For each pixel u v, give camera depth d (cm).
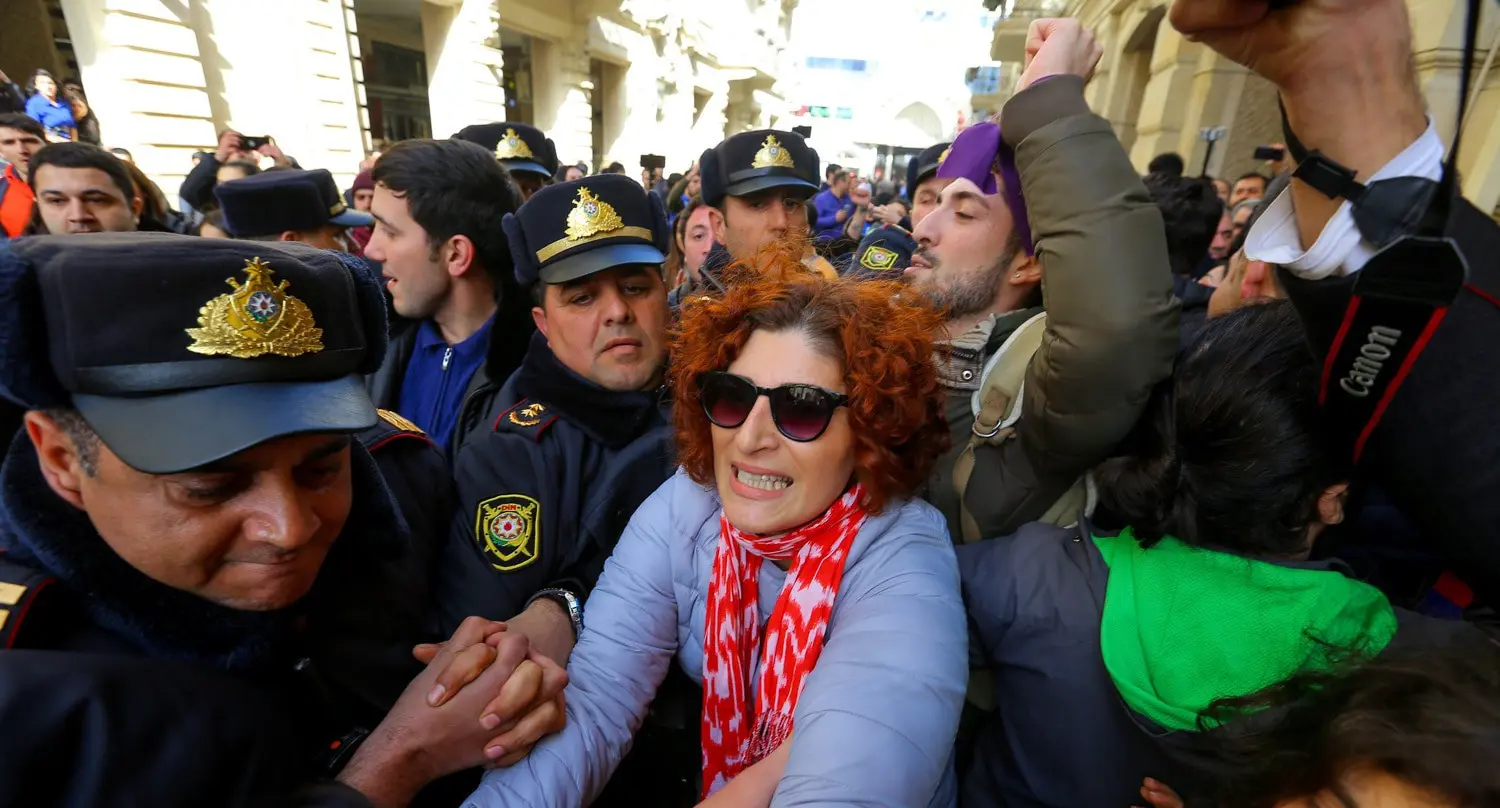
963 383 122
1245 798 66
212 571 64
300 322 63
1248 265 158
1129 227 86
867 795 68
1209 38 66
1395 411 62
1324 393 68
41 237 57
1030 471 107
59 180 234
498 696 84
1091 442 91
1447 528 63
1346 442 70
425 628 109
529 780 86
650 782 125
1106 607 82
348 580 92
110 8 663
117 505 58
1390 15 58
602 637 103
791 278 92
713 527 104
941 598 85
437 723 81
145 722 53
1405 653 61
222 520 61
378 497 88
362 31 1291
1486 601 66
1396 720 56
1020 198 118
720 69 2417
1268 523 77
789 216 262
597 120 1842
